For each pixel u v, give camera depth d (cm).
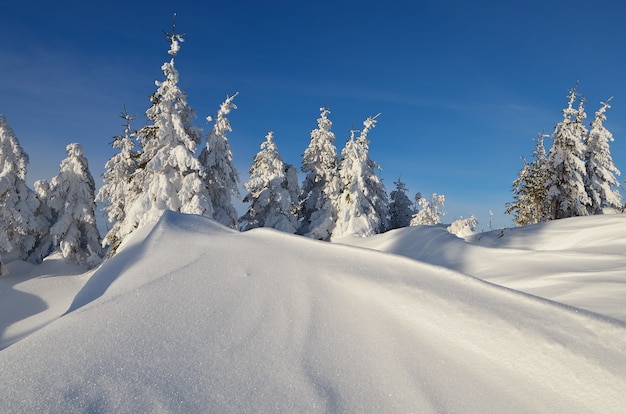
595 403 186
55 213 2652
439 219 3162
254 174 2622
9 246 2016
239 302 326
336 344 268
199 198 1659
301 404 214
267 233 501
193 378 234
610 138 2405
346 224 2509
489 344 236
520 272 494
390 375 234
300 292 337
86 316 297
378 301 310
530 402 201
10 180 2058
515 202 2481
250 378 236
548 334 221
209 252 435
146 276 376
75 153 2366
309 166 3075
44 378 226
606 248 578
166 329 284
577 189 2142
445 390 218
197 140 2112
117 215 2356
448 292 291
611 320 213
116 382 225
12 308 1595
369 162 2927
